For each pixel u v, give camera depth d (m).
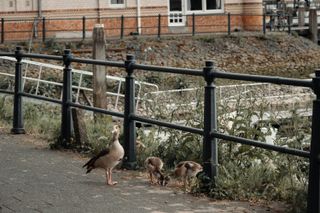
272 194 8.63
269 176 9.27
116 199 8.58
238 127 10.75
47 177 9.72
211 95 8.69
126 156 10.23
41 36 40.41
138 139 11.16
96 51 18.84
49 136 13.05
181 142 10.92
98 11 42.06
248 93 15.67
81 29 41.53
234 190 8.65
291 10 47.59
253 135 10.62
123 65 10.24
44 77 28.81
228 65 39.78
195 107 11.91
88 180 9.55
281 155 9.97
